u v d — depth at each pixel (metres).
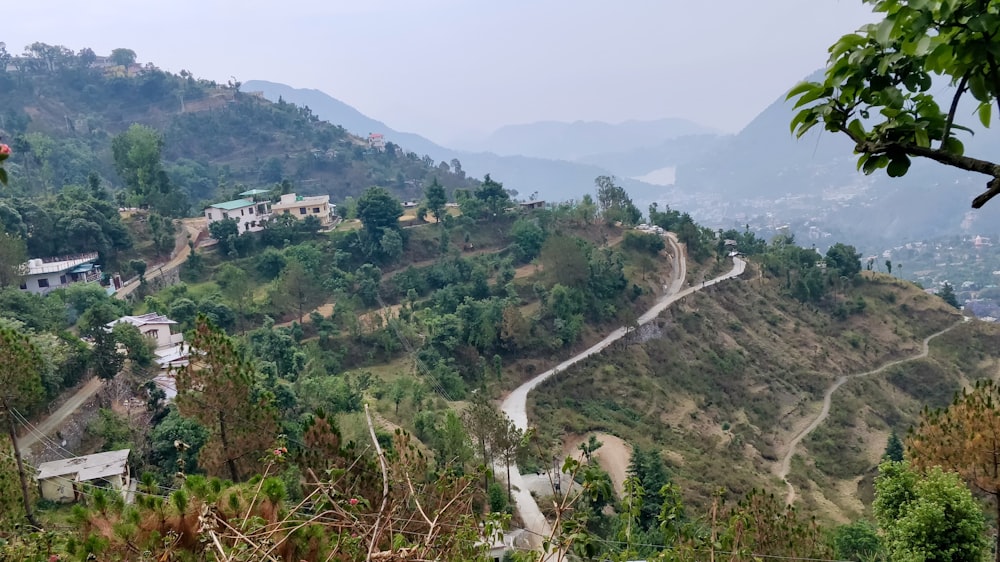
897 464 17.56
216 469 17.81
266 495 7.25
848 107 4.00
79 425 28.98
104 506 7.58
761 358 62.28
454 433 29.64
